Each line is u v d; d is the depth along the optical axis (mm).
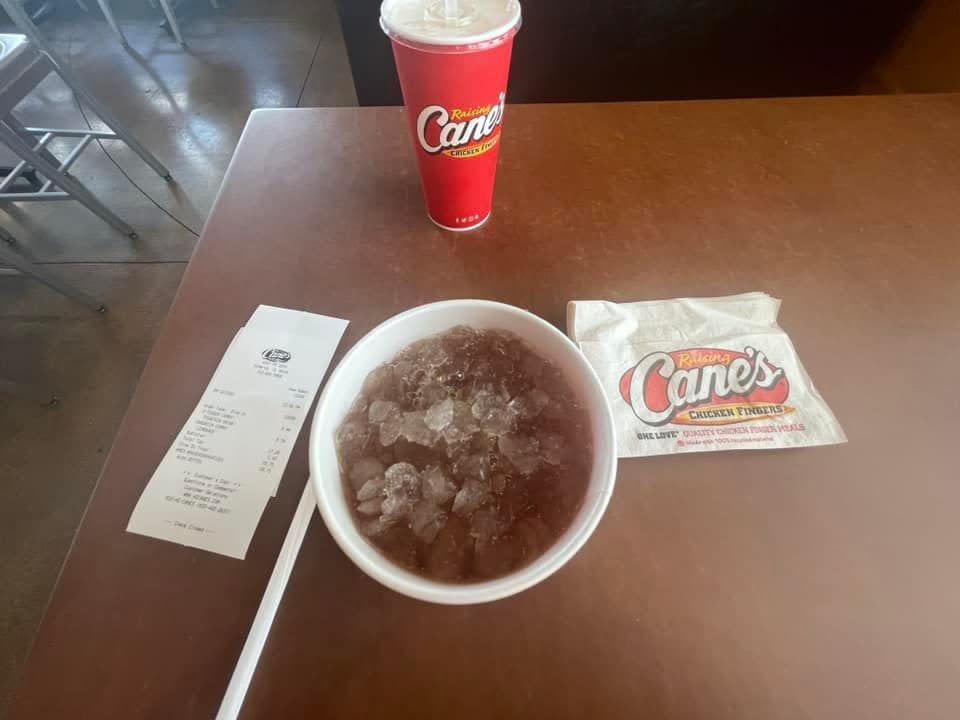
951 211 642
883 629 384
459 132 516
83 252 1604
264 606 375
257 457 458
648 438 465
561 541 340
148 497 435
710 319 532
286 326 541
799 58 1403
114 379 1354
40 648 373
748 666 371
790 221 634
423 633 380
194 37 2352
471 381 428
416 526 358
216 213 638
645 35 1339
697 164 693
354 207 646
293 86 2137
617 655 374
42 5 2420
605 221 635
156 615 386
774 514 431
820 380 509
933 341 536
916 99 771
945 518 432
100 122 1999
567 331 533
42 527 1138
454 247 611
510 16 464
